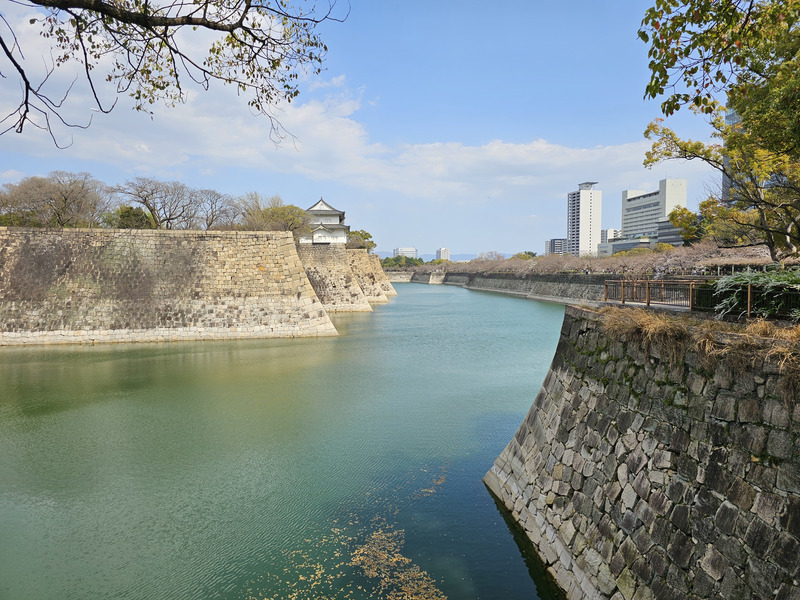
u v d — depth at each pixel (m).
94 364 26.59
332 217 84.75
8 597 8.18
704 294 8.86
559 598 7.91
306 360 27.64
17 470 13.27
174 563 9.10
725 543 5.55
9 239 34.47
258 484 12.28
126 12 5.21
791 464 5.06
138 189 48.94
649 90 7.35
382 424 16.59
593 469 8.33
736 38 6.88
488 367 25.70
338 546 9.54
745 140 13.12
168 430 16.25
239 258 36.66
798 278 7.56
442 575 8.55
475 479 12.38
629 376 8.09
